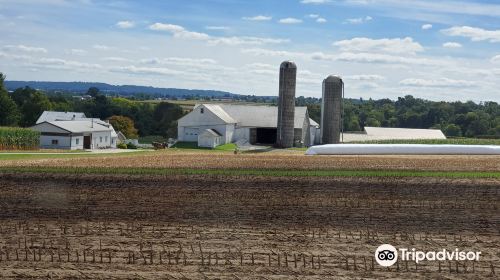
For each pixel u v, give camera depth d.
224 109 87.50
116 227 27.59
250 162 48.53
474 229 27.91
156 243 25.20
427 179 39.53
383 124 183.12
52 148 83.81
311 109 144.50
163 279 20.91
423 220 29.36
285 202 32.75
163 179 39.03
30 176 39.75
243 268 22.16
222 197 33.91
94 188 36.19
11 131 76.56
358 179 39.44
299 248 24.75
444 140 75.75
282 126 76.94
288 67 75.88
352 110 190.88
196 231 27.03
